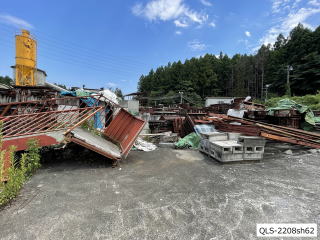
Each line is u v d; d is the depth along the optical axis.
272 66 44.44
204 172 3.59
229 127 6.04
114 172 3.54
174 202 2.39
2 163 2.44
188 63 65.50
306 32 39.66
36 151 3.47
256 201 2.44
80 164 3.97
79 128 5.30
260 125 6.40
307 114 8.20
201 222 1.97
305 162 4.29
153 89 68.75
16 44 12.66
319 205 2.36
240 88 49.22
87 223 1.93
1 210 2.13
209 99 36.69
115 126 5.42
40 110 6.26
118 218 2.02
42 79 14.28
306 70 32.72
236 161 4.22
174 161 4.34
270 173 3.55
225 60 65.12
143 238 1.72
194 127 6.61
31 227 1.85
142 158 4.56
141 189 2.78
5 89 7.96
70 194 2.57
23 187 2.75
